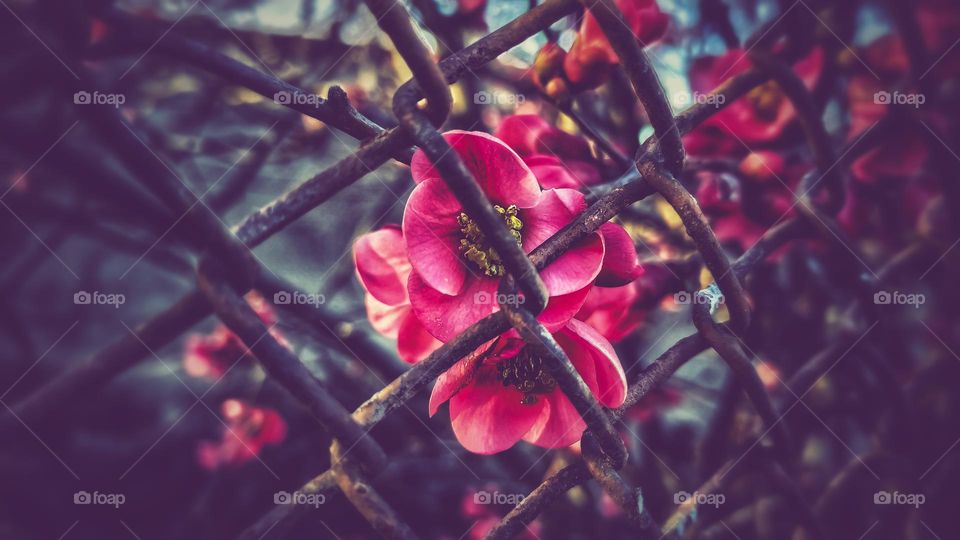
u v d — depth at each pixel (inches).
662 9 29.2
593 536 30.0
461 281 16.5
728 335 17.0
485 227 14.3
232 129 35.5
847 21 25.6
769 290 30.3
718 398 32.3
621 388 16.1
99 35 16.0
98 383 13.9
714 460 25.6
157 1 31.3
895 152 25.3
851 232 26.9
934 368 23.1
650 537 16.1
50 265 41.3
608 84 28.9
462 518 33.0
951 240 21.1
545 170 19.2
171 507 36.8
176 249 30.8
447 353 14.7
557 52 22.9
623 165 23.1
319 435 37.9
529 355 17.1
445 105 14.1
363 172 14.2
